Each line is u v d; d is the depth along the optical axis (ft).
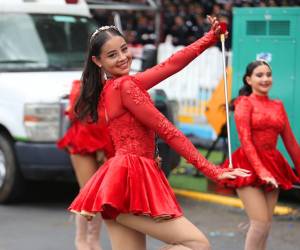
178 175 50.03
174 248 19.70
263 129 27.20
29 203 43.09
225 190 43.60
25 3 46.60
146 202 19.76
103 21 67.77
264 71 27.43
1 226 37.37
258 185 26.61
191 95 60.08
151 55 45.70
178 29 71.46
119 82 20.38
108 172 20.30
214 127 47.55
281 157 27.66
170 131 19.99
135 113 20.22
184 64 20.76
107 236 35.06
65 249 32.96
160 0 60.95
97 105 21.75
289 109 40.19
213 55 58.23
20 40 45.14
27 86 40.96
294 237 35.06
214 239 34.86
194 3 72.33
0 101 41.47
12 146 41.42
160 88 42.88
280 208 39.83
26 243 33.99
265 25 40.88
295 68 39.91
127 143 20.52
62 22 46.91
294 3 52.47
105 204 19.66
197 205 42.42
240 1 63.10
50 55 45.06
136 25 75.31
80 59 45.73
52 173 40.09
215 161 52.70
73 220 38.65
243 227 33.27
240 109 27.17
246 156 26.94
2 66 43.75
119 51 20.76
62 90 40.19
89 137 29.09
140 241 20.95
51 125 39.73
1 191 42.16
